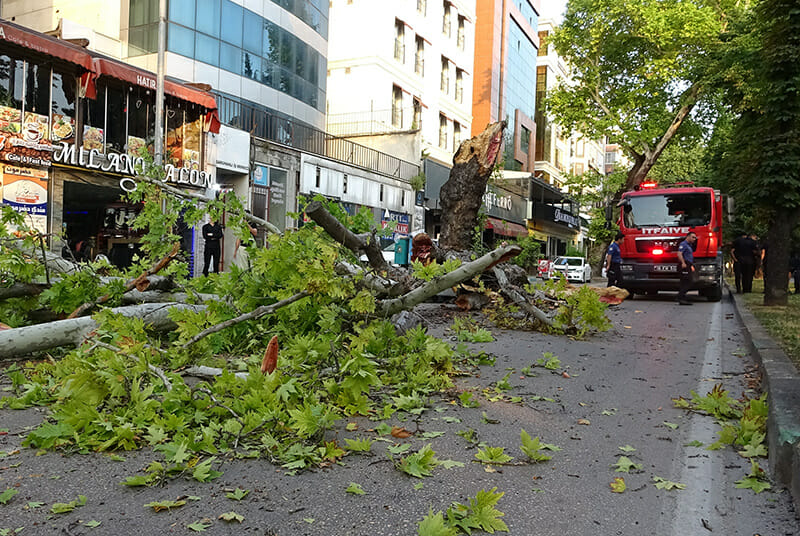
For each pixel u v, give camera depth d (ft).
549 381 17.67
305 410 10.64
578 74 108.37
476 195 37.24
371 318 16.79
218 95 65.26
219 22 68.74
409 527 8.04
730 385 17.71
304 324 17.69
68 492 8.75
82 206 56.18
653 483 10.03
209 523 7.92
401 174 95.50
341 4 100.99
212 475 9.41
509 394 15.87
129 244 54.80
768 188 40.73
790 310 37.68
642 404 15.31
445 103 122.62
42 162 46.44
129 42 67.46
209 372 14.19
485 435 12.23
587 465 10.77
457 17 127.54
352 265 17.28
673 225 52.49
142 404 11.34
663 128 96.84
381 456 10.72
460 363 19.56
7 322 19.40
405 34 106.42
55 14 70.69
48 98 47.67
